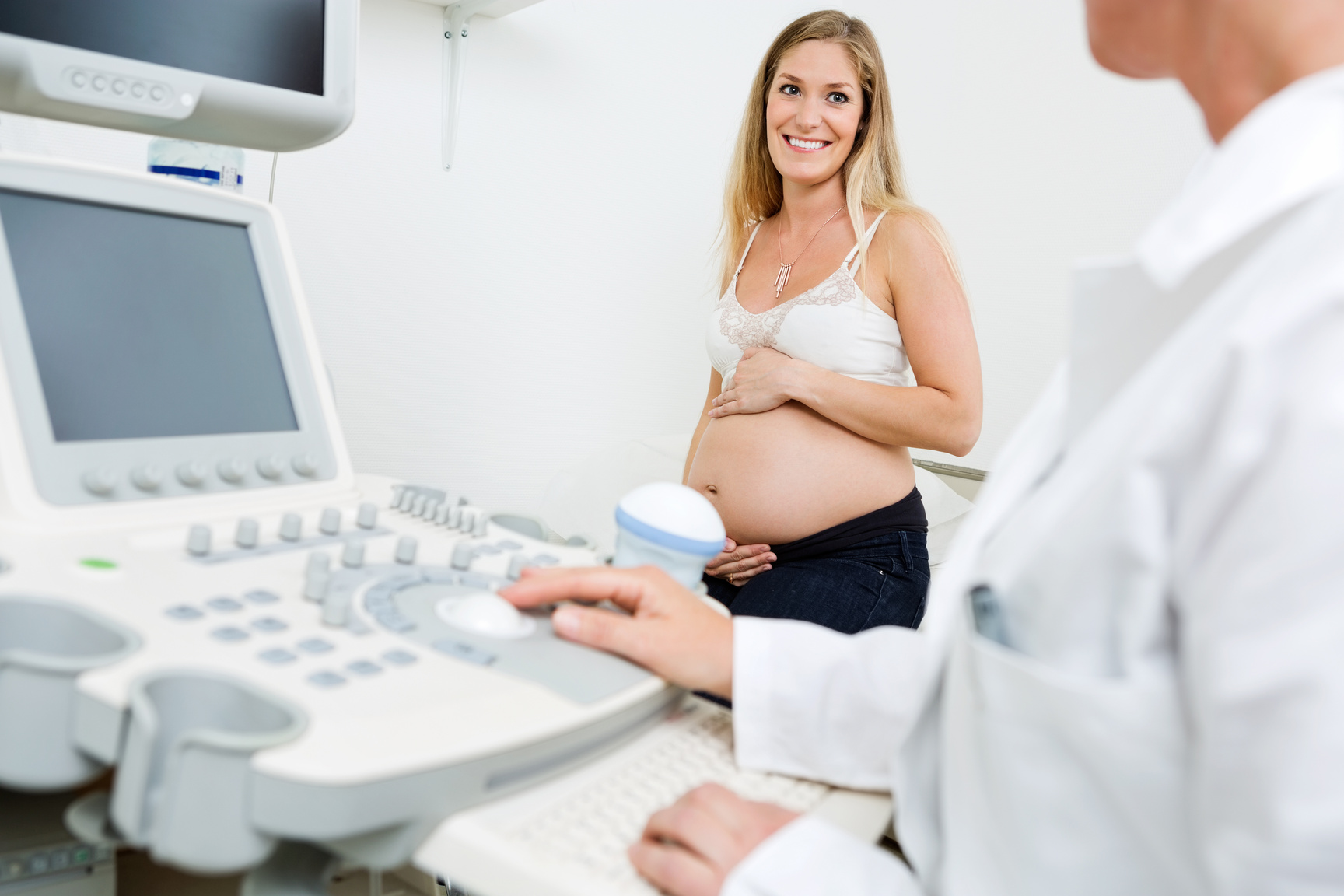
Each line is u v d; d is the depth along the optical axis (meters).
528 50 1.89
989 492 0.51
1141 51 0.47
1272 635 0.31
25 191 0.64
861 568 1.33
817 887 0.44
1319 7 0.39
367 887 0.67
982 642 0.42
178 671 0.43
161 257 0.71
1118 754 0.38
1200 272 0.43
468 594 0.61
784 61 1.45
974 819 0.44
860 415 1.33
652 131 2.12
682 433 2.31
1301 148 0.37
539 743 0.47
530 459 2.05
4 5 0.64
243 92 0.74
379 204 1.74
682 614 0.60
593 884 0.42
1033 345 2.19
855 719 0.56
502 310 1.95
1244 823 0.31
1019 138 2.20
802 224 1.53
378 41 1.69
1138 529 0.37
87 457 0.61
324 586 0.56
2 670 0.42
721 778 0.55
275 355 0.77
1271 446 0.33
